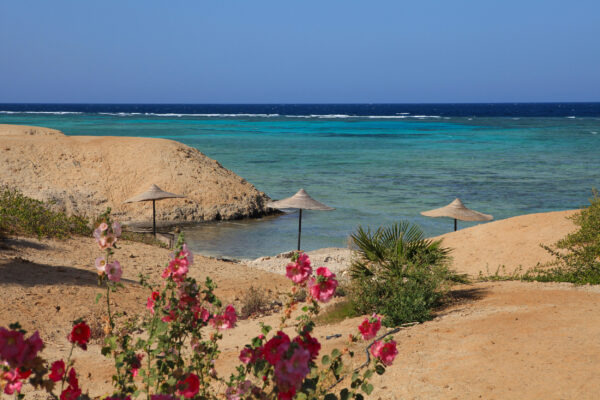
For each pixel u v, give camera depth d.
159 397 3.03
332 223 28.72
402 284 8.84
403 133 97.25
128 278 13.38
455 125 125.50
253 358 3.34
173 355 3.68
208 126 115.56
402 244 9.75
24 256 13.42
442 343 6.70
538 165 51.56
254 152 63.16
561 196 35.38
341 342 7.25
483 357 6.02
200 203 31.77
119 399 3.30
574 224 16.27
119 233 3.79
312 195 36.38
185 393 3.24
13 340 2.53
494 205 32.56
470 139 82.69
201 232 27.33
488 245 16.48
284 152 63.34
